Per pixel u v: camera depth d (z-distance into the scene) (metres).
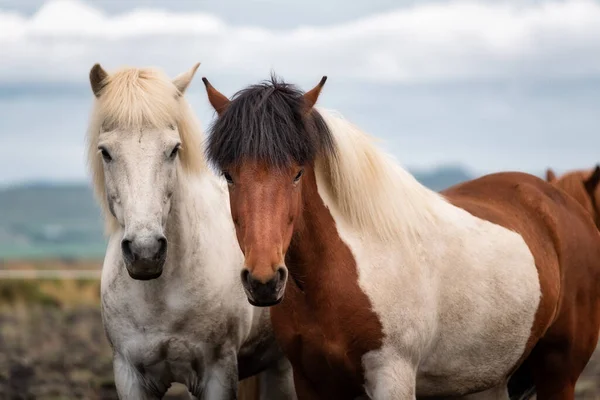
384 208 8.75
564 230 10.34
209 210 10.06
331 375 8.63
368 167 8.77
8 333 23.30
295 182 8.00
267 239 7.62
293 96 8.05
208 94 8.52
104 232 10.15
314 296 8.48
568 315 10.20
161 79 9.24
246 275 7.58
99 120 9.08
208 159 8.15
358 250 8.59
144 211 8.64
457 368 9.20
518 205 10.34
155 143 8.88
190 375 9.92
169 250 9.48
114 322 9.73
